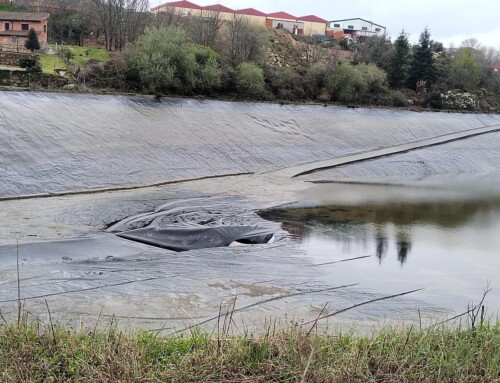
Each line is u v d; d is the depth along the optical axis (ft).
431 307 30.19
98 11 110.73
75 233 41.11
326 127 100.37
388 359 19.29
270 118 94.63
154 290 29.99
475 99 149.28
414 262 39.52
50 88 77.41
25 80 77.77
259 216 52.26
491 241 46.85
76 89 79.77
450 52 202.69
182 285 31.17
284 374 18.06
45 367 17.33
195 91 96.94
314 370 18.13
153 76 87.86
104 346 19.03
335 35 226.79
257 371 18.45
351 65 131.03
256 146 84.64
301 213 54.90
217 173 73.10
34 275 31.42
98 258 36.11
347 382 17.89
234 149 80.89
